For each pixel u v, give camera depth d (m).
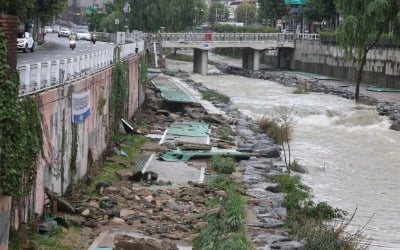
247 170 31.52
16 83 15.80
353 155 38.28
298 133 45.59
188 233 20.36
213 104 56.94
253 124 46.53
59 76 22.38
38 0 64.62
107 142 32.47
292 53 98.75
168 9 101.62
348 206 26.80
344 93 65.69
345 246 19.94
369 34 62.22
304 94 67.44
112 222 20.70
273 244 19.77
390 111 52.94
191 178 29.06
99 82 29.77
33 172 18.03
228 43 91.31
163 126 43.94
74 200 22.55
